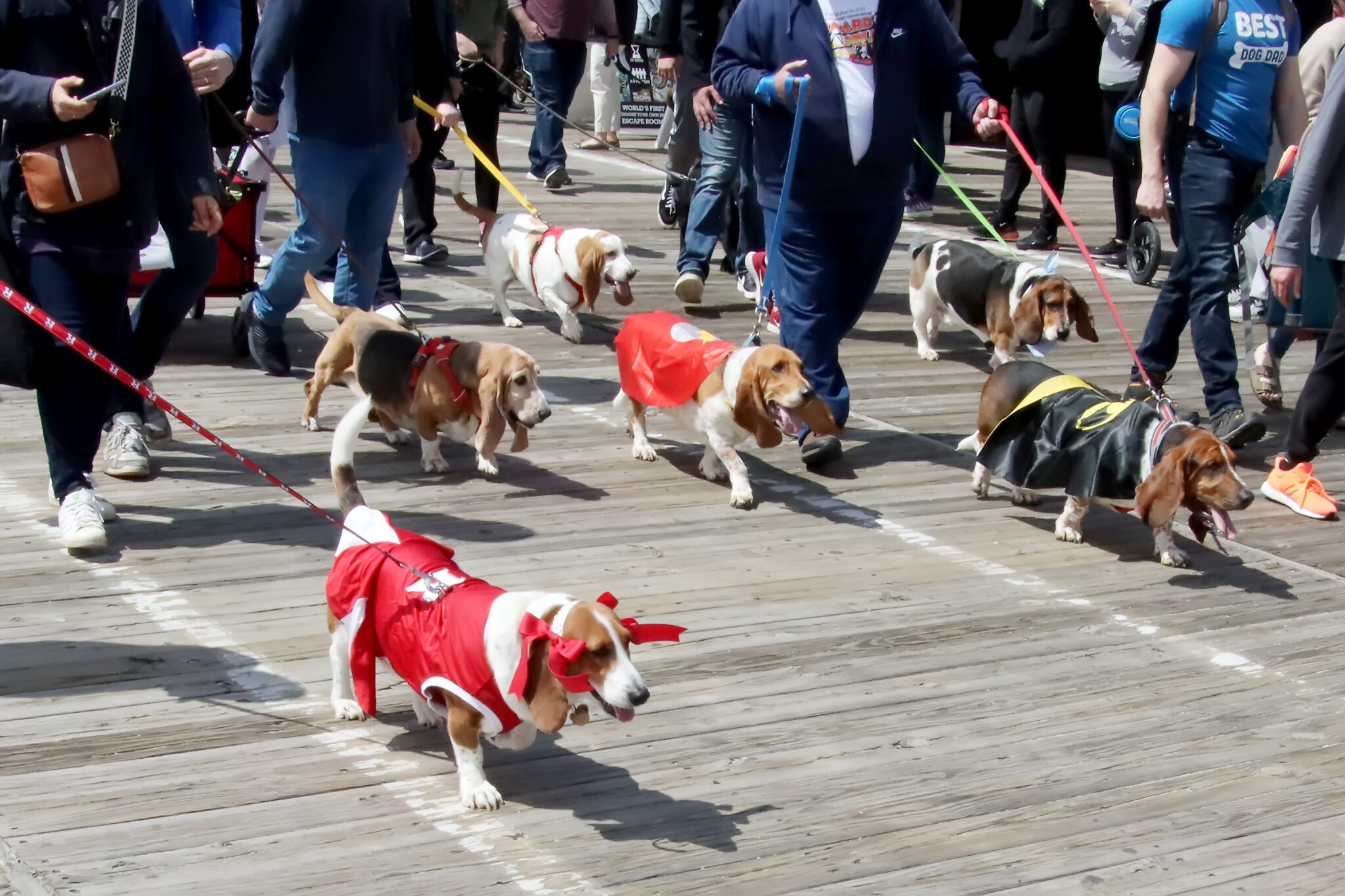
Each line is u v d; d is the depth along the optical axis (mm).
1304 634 4957
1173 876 3422
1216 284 6691
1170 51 6434
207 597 4758
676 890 3277
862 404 7574
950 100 6613
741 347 6051
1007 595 5176
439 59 7938
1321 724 4273
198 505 5590
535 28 13016
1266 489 6387
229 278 7672
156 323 5824
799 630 4754
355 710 4027
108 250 4938
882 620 4887
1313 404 6125
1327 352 6070
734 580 5156
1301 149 6008
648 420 7094
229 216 7562
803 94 5969
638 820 3574
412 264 10328
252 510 5566
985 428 5965
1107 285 10633
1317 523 6141
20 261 4887
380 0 6676
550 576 5074
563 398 7352
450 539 5387
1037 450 5633
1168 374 7430
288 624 4594
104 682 4141
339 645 3932
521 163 14805
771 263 6488
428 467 6172
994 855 3482
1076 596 5211
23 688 4074
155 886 3182
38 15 4777
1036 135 11383
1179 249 7016
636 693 3244
